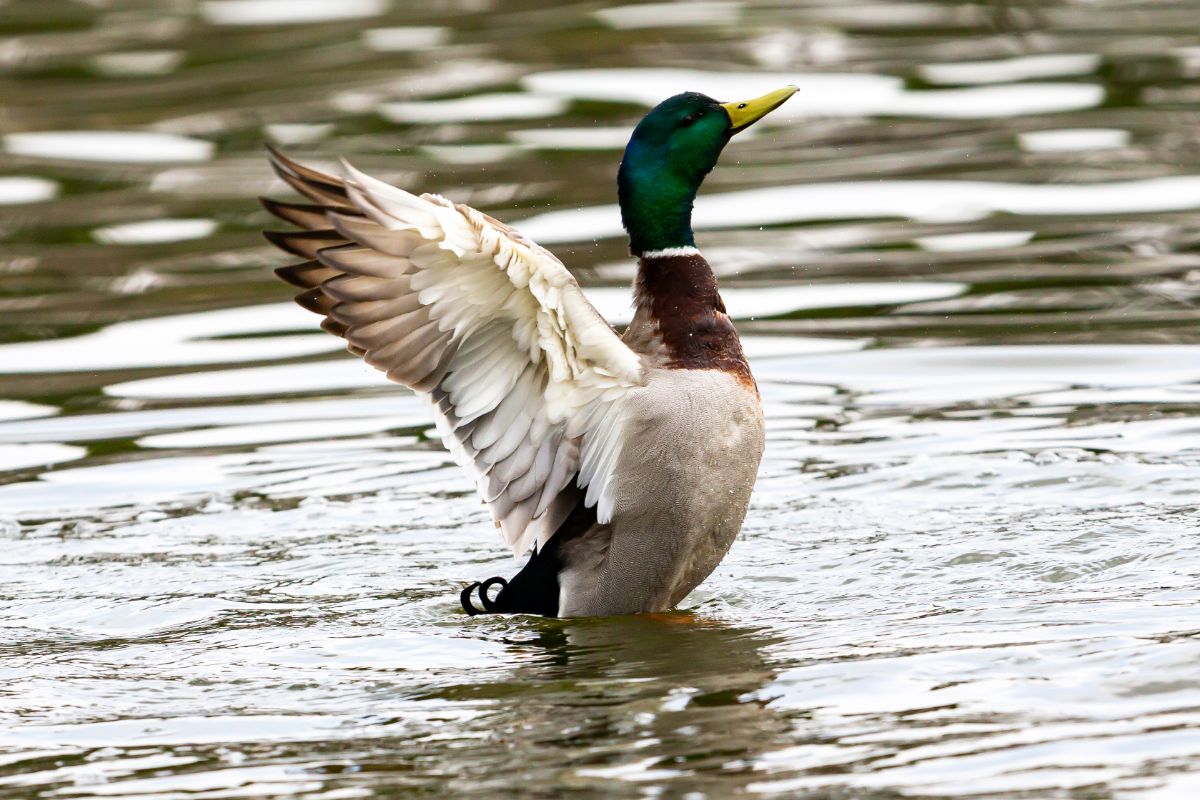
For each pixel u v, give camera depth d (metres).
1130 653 7.82
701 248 16.97
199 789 6.87
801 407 12.93
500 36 25.14
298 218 8.59
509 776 6.82
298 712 7.82
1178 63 22.83
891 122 20.92
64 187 19.45
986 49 23.97
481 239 8.20
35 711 7.95
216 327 15.23
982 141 20.05
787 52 23.81
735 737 7.12
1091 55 23.44
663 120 9.55
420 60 23.89
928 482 11.32
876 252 16.64
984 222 17.38
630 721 7.41
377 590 9.92
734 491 9.09
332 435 12.79
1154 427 12.13
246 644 8.96
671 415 8.92
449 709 7.75
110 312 15.62
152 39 25.83
